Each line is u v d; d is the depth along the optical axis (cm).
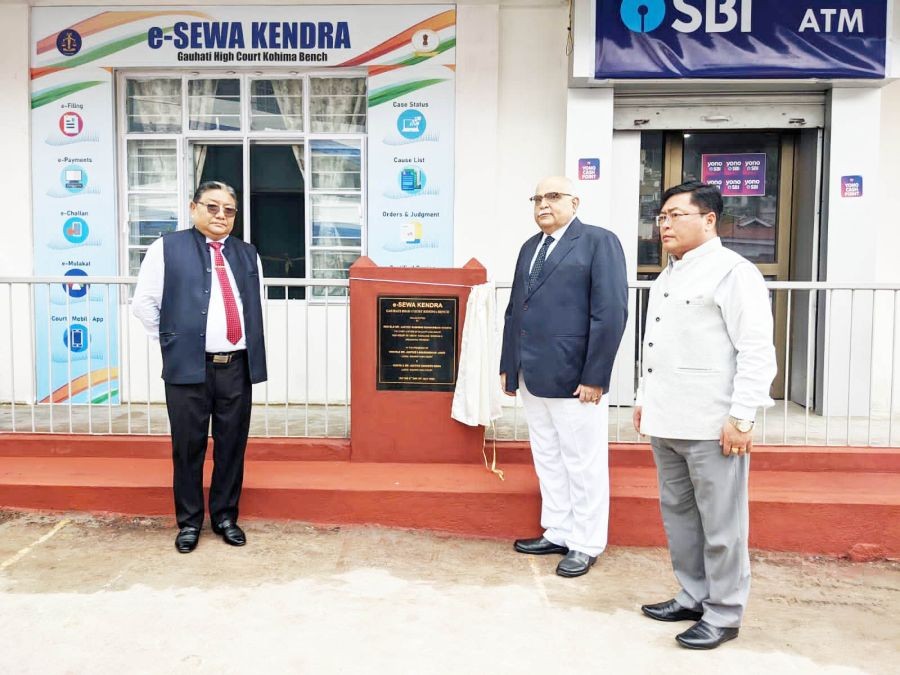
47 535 416
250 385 412
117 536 417
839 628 334
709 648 310
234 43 602
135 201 627
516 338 394
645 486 437
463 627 327
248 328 403
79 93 605
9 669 289
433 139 604
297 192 628
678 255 312
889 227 611
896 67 546
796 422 551
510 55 605
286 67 605
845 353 577
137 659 297
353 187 625
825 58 546
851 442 489
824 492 427
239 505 434
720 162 612
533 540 412
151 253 393
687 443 305
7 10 599
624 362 571
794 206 615
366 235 623
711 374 299
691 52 548
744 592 312
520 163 610
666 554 412
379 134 605
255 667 293
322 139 620
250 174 627
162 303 391
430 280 457
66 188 610
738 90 580
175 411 393
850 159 571
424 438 468
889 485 439
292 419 552
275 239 632
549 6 600
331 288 622
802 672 295
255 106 620
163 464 477
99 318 613
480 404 450
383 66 601
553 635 321
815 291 583
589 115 577
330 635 318
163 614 333
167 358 390
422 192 608
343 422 512
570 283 373
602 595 361
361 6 598
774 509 415
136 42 603
